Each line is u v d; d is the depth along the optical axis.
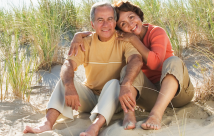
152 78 2.79
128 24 2.73
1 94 3.10
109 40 2.59
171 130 2.14
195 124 2.22
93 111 2.29
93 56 2.62
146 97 2.57
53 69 4.24
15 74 3.22
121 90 2.28
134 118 2.25
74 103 2.34
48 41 4.35
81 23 5.91
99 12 2.48
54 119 2.36
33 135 2.11
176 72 2.26
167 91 2.25
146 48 2.56
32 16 4.94
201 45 4.46
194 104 2.69
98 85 2.68
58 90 2.46
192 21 4.62
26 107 2.90
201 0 4.61
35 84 3.62
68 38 5.28
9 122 2.53
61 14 5.62
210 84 2.88
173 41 4.31
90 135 2.08
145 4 5.24
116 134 2.12
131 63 2.43
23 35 5.00
